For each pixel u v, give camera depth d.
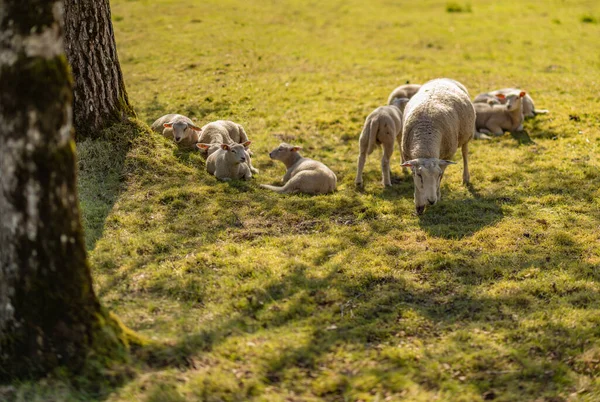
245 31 22.92
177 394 4.87
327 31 23.95
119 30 22.50
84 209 8.54
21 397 4.81
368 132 9.89
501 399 5.04
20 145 4.65
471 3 30.08
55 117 4.73
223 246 7.83
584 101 14.70
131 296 6.57
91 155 9.70
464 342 5.79
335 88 16.25
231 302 6.44
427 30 24.39
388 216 8.91
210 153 10.50
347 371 5.30
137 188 9.40
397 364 5.42
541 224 8.62
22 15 4.54
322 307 6.40
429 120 9.09
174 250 7.68
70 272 5.02
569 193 9.69
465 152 10.13
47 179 4.77
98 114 10.02
